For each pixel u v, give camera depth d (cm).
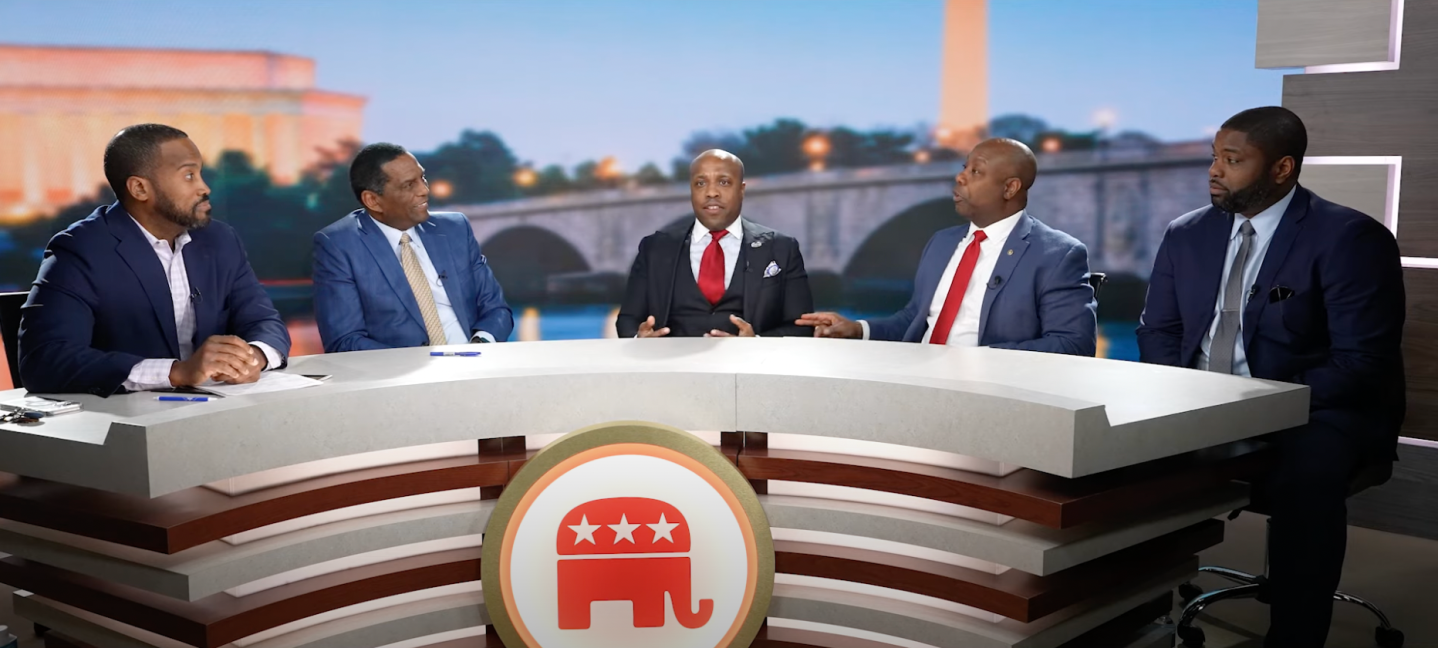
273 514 192
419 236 335
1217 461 213
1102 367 234
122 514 185
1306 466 242
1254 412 209
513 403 211
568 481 207
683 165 591
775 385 211
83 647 210
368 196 320
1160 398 206
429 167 583
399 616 208
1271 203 284
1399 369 272
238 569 188
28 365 229
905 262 590
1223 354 287
